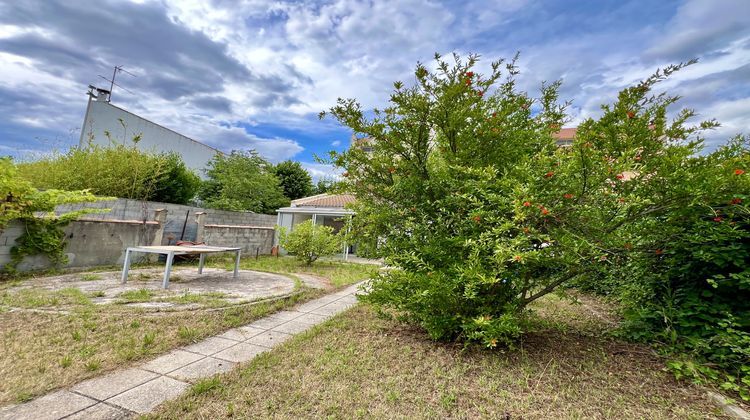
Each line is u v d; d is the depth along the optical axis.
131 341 3.26
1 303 4.15
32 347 2.98
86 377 2.56
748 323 2.89
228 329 3.91
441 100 3.32
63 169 8.87
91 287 5.37
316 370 2.82
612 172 2.70
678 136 3.18
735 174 2.55
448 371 2.87
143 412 2.14
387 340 3.59
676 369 2.86
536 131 3.76
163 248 6.05
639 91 3.11
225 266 8.98
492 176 2.94
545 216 2.81
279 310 4.90
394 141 3.64
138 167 9.52
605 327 4.24
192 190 12.47
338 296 6.08
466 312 3.38
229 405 2.23
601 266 3.19
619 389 2.63
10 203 5.68
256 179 18.12
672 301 3.55
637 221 3.11
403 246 3.51
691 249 3.15
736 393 2.54
